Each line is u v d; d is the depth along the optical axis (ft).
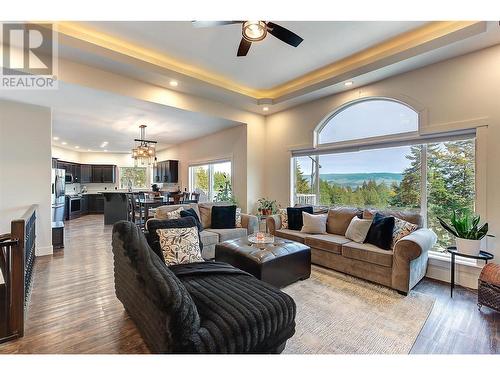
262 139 19.88
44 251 13.91
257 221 15.93
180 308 4.31
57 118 17.22
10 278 6.56
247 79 15.07
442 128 11.02
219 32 10.38
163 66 12.72
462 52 10.34
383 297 9.25
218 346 4.61
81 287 9.84
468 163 10.80
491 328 7.28
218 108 16.87
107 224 24.36
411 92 12.03
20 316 6.63
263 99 17.10
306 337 6.80
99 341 6.49
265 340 5.37
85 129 20.67
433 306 8.59
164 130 21.31
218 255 11.16
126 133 22.36
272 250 10.02
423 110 11.60
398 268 9.52
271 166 19.56
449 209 11.30
